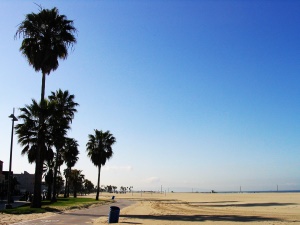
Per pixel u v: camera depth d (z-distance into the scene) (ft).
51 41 114.11
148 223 72.74
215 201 223.71
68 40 116.47
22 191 352.28
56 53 113.29
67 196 280.10
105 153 230.48
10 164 109.81
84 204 144.15
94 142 230.68
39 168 110.32
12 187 240.53
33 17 113.09
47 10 114.21
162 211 120.98
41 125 113.29
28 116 115.55
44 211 98.63
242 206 157.28
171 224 71.10
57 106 122.62
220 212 115.24
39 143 111.75
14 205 135.23
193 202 213.66
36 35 114.01
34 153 114.11
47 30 114.21
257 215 100.07
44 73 115.24
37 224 66.28
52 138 115.14
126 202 207.31
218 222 76.59
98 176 226.17
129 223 72.13
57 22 114.62
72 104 166.09
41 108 114.11
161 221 77.97
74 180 306.55
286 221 80.12
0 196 207.62
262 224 72.79
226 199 259.19
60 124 118.73
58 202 151.74
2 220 72.54
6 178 255.91
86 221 75.10
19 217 80.33
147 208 140.77
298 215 100.32
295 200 214.69
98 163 228.02
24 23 112.57
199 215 99.55
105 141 231.91
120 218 86.33
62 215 89.76
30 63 113.39
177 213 109.60
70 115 163.12
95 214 96.48
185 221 78.69
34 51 111.34
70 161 225.35
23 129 113.80
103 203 175.73
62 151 219.20
